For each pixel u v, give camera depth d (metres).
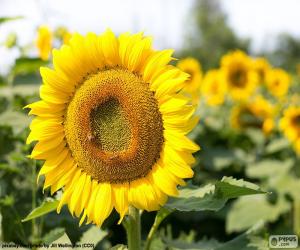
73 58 0.69
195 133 1.72
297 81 2.84
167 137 0.67
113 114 0.71
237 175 1.73
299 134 1.70
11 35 1.49
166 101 0.66
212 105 2.30
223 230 1.43
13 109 1.21
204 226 1.43
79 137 0.70
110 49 0.69
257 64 2.35
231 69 2.24
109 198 0.69
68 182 0.71
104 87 0.70
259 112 2.08
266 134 2.00
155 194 0.68
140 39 0.68
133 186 0.69
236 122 2.10
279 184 1.45
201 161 1.71
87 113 0.70
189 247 0.84
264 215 1.36
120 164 0.69
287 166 1.63
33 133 0.70
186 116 0.66
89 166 0.70
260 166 1.67
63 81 0.70
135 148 0.68
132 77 0.69
